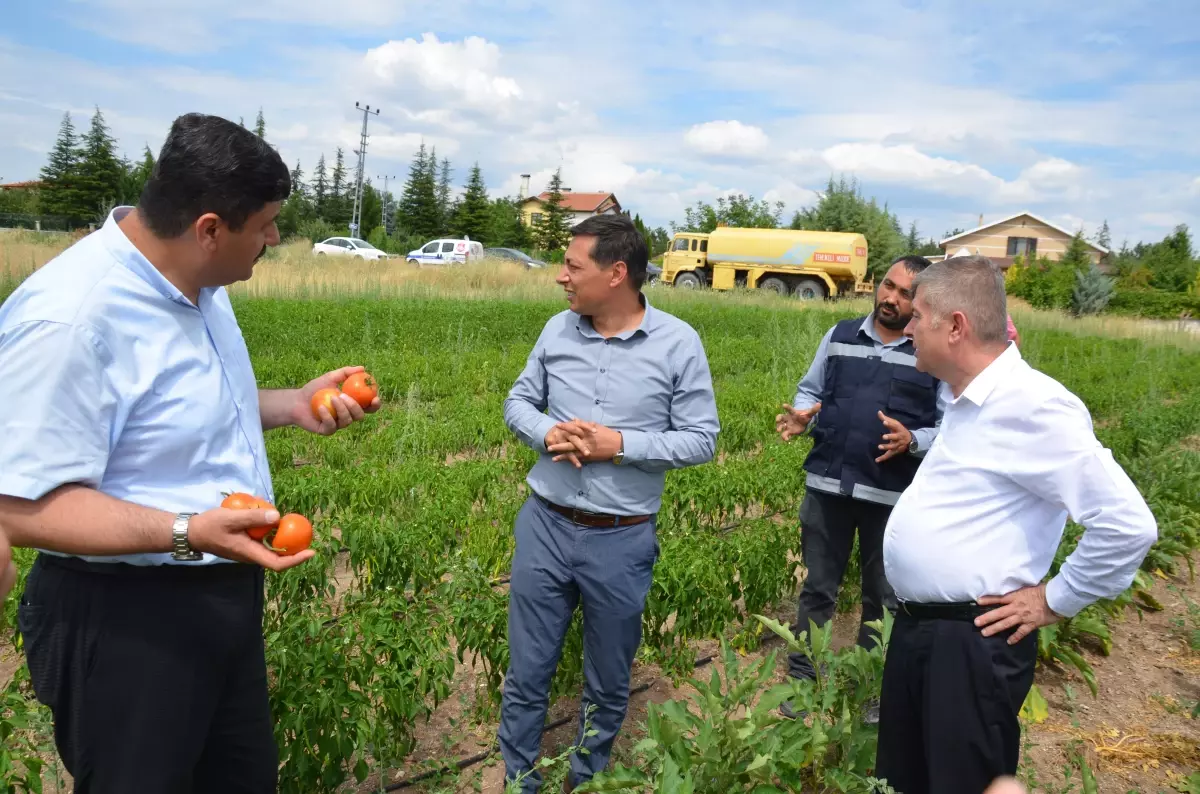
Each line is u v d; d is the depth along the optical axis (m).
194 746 2.37
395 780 3.82
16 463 1.93
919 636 2.81
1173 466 7.91
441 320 19.28
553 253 55.50
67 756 2.34
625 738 4.18
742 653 5.28
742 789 3.05
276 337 15.43
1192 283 53.41
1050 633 4.88
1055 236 71.31
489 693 4.24
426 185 70.69
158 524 2.05
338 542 4.94
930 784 2.76
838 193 57.75
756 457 8.51
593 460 3.28
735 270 36.59
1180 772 4.12
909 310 4.15
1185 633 5.73
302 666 3.49
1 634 4.83
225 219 2.16
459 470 7.29
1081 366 19.38
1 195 63.53
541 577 3.42
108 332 2.09
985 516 2.65
